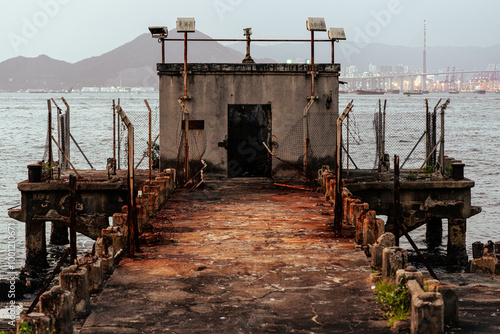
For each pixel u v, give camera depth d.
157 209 17.34
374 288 10.29
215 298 9.89
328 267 11.62
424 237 25.86
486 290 11.78
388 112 119.62
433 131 23.22
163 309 9.41
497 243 15.07
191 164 23.67
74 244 10.83
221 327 8.66
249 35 25.17
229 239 13.95
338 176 14.30
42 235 20.67
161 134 23.67
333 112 23.89
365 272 11.29
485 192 34.78
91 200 20.69
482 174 42.50
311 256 12.42
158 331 8.53
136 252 12.78
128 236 12.45
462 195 21.31
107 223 20.72
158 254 12.63
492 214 29.09
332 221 15.95
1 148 60.78
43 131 86.38
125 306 9.55
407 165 42.09
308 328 8.59
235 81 23.58
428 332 8.13
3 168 44.56
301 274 11.17
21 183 20.39
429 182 21.14
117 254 12.22
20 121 113.25
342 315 9.10
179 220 16.09
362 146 55.53
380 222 13.11
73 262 10.74
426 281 9.38
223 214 16.91
